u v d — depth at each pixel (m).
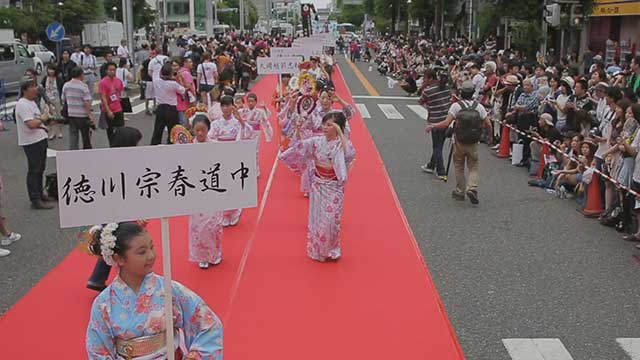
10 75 25.33
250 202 3.96
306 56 18.12
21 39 39.06
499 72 15.98
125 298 3.33
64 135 15.80
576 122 11.12
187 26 83.12
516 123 13.42
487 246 8.44
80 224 3.59
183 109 14.13
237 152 3.88
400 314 6.34
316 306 6.48
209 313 3.58
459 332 6.06
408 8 51.47
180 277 7.15
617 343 5.86
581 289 7.07
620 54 25.83
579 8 16.00
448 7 47.25
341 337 5.85
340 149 7.36
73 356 5.47
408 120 19.88
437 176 12.25
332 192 7.52
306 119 10.67
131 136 6.92
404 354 5.57
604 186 9.72
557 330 6.11
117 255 3.30
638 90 12.84
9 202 10.15
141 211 3.70
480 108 10.43
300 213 9.63
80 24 50.94
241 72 25.58
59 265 7.57
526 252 8.22
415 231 9.01
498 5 22.69
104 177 3.60
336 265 7.59
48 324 6.05
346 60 52.34
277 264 7.59
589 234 8.95
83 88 12.16
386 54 40.25
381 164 13.29
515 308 6.59
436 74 12.31
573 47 28.86
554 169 11.37
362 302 6.60
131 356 3.31
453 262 7.86
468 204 10.43
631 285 7.19
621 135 9.00
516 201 10.62
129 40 26.28
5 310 6.37
